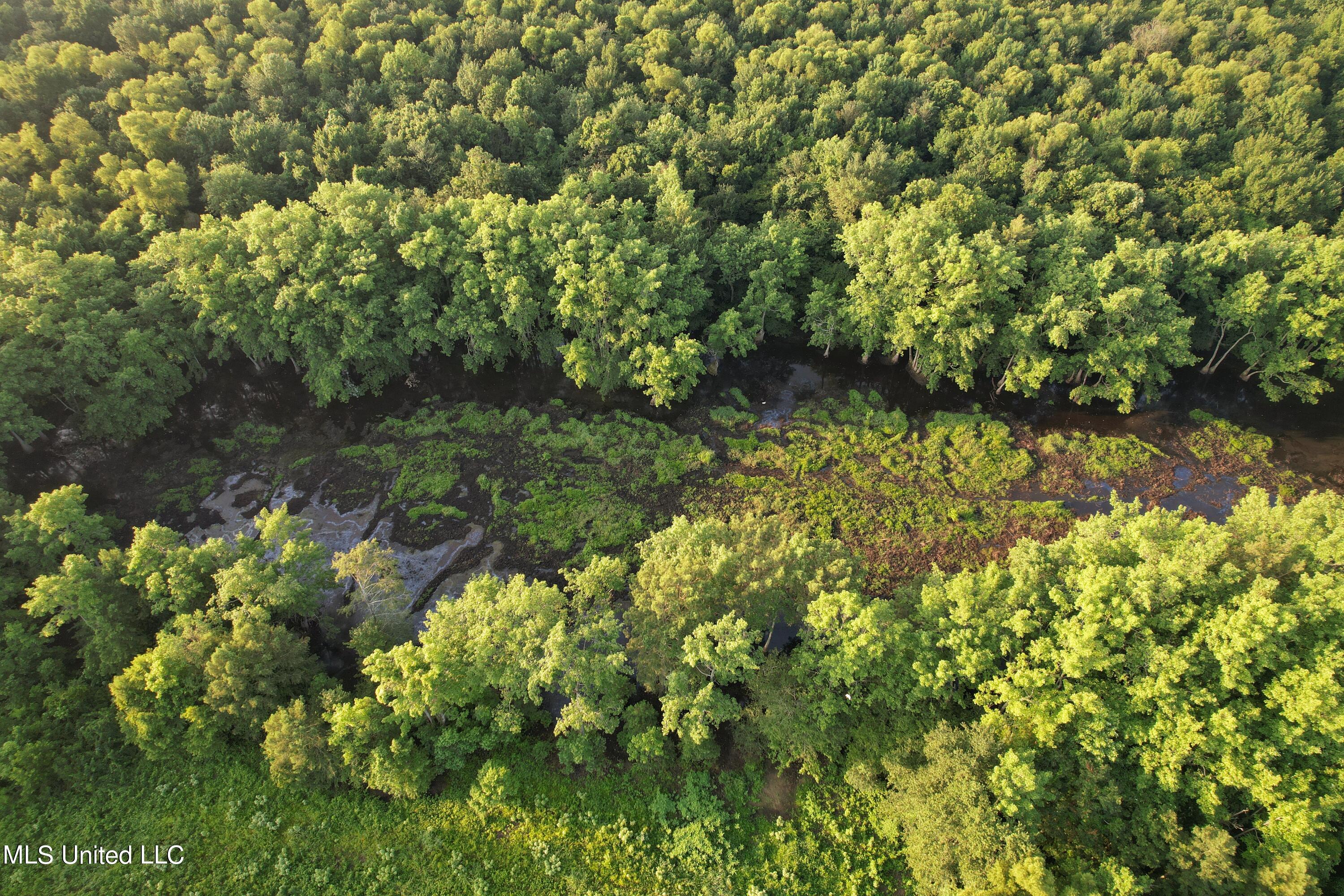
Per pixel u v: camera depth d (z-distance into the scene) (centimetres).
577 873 4319
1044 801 4134
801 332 8944
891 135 9569
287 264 7144
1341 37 10362
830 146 8825
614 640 4950
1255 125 9250
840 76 10462
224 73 9681
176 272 7025
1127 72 10462
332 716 4509
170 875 4297
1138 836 3869
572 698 5153
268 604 5162
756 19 11431
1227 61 10469
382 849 4397
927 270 7131
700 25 11306
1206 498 6988
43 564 5512
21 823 4488
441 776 4784
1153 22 11069
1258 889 3484
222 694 4544
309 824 4522
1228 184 8662
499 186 8538
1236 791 3956
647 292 7294
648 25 11212
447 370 8531
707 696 4466
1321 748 3647
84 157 8106
